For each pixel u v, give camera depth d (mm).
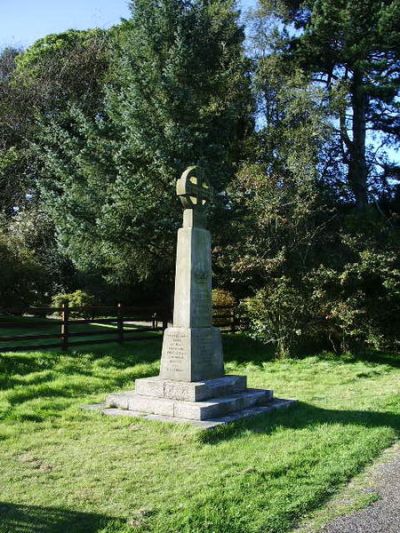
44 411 8773
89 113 27734
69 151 20109
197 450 6844
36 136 27375
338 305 15445
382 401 10125
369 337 15898
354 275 16047
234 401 8766
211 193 10039
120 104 19109
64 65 29484
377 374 13648
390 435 7703
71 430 7754
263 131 22281
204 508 5047
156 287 25297
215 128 18750
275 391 11211
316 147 20375
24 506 5184
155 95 18453
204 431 7500
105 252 18359
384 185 27375
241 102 23047
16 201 28547
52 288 25812
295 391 11227
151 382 9023
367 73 24219
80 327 19719
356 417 8664
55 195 19234
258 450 6840
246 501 5234
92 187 19062
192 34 18938
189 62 18281
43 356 12617
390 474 6156
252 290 18547
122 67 19453
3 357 11977
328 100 22453
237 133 23531
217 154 18125
